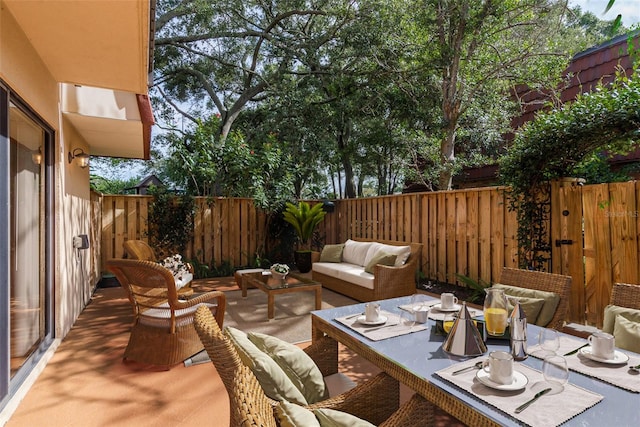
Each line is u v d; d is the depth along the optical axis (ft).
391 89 25.26
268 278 17.04
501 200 16.21
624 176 16.35
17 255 8.87
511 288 9.07
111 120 14.23
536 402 4.17
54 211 11.68
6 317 7.77
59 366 10.05
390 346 5.97
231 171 25.50
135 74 10.97
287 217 25.54
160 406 8.05
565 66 21.62
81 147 17.15
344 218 27.32
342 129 30.19
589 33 21.68
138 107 13.84
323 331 7.33
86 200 17.34
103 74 11.00
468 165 24.76
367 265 17.88
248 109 39.19
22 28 8.29
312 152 31.45
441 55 21.80
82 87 13.35
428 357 5.51
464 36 21.53
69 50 9.40
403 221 21.76
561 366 4.26
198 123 26.22
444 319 6.98
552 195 13.42
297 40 31.99
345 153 29.68
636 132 11.05
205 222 24.61
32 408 7.93
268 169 26.53
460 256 18.24
